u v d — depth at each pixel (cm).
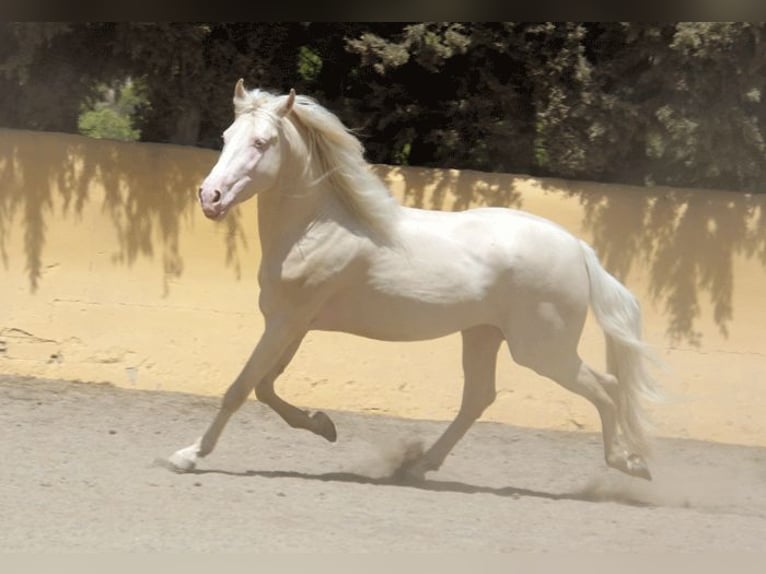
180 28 1491
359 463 1179
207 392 1424
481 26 1500
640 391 1101
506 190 1443
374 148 1591
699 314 1431
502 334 1104
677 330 1434
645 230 1436
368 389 1423
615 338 1095
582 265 1087
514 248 1063
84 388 1412
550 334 1070
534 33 1500
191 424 1292
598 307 1098
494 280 1059
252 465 1133
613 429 1093
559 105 1504
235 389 1040
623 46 1506
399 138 1571
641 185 1523
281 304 1042
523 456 1288
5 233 1458
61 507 890
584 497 1109
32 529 827
